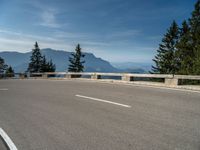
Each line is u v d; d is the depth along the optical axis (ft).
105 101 36.78
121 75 70.13
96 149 17.92
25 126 24.75
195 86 49.70
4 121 26.99
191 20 140.87
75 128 23.31
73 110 31.14
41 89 55.62
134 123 24.25
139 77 66.13
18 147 18.99
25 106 35.22
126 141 19.29
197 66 102.12
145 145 18.30
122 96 41.04
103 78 80.64
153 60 159.33
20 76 135.33
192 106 31.17
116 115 27.71
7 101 40.19
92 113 29.09
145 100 36.45
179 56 141.08
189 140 19.10
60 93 47.52
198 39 132.36
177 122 24.14
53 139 20.48
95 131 22.15
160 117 26.22
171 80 54.08
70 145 18.93
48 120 26.66
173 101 34.88
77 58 229.66
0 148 18.97
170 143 18.56
